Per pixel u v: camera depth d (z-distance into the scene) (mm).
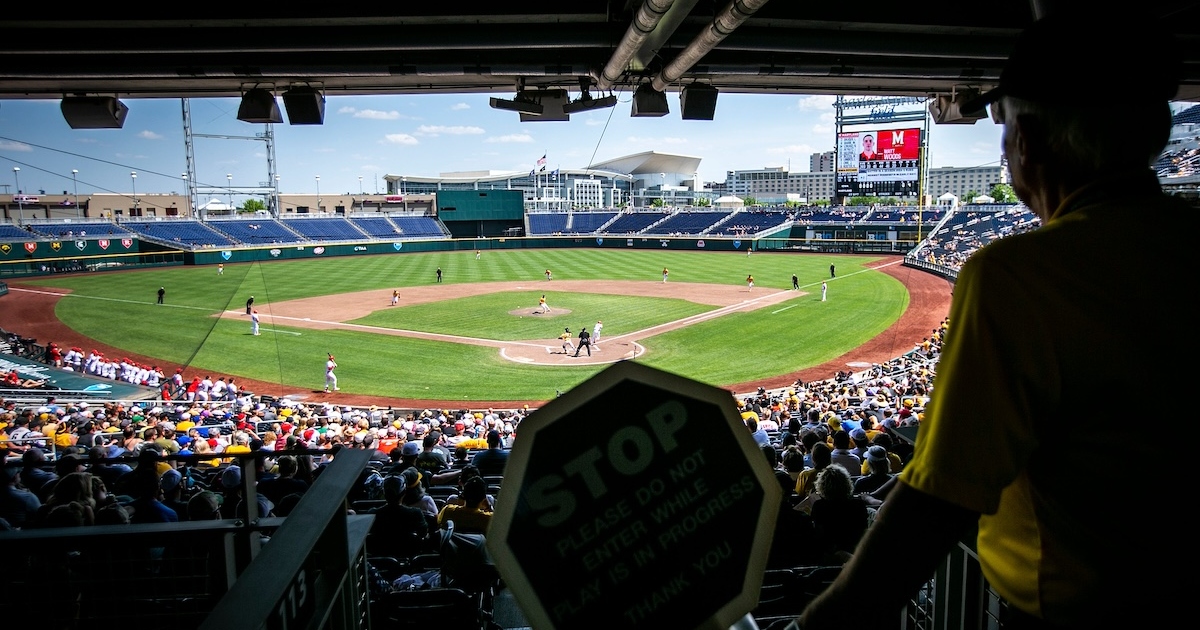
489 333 33500
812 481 7988
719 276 55750
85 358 21828
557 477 1128
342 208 108750
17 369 20891
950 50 8469
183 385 20938
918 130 81688
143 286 40406
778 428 14859
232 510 6863
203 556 3604
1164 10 6621
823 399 18547
